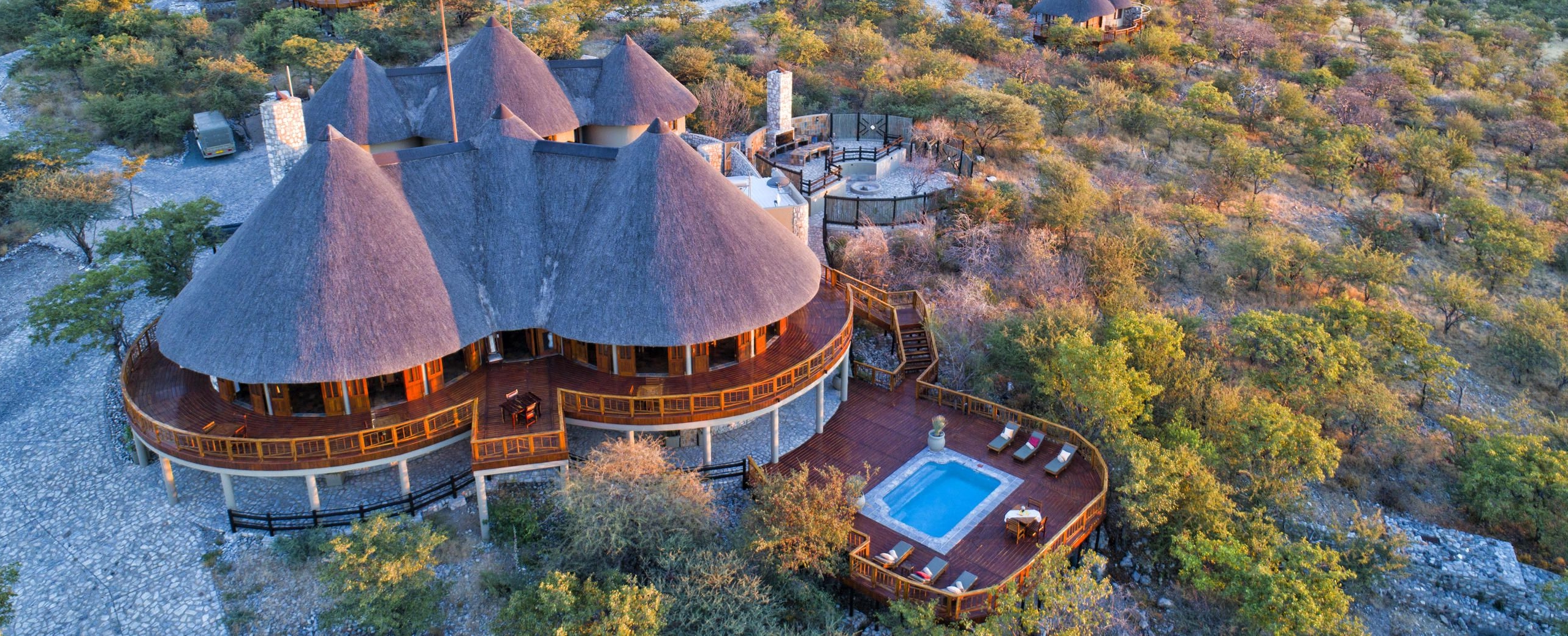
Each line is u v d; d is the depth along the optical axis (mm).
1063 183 43594
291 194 25125
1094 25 74125
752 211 28594
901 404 31625
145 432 24766
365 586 21781
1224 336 37281
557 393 25750
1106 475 27078
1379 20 89812
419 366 26188
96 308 30859
